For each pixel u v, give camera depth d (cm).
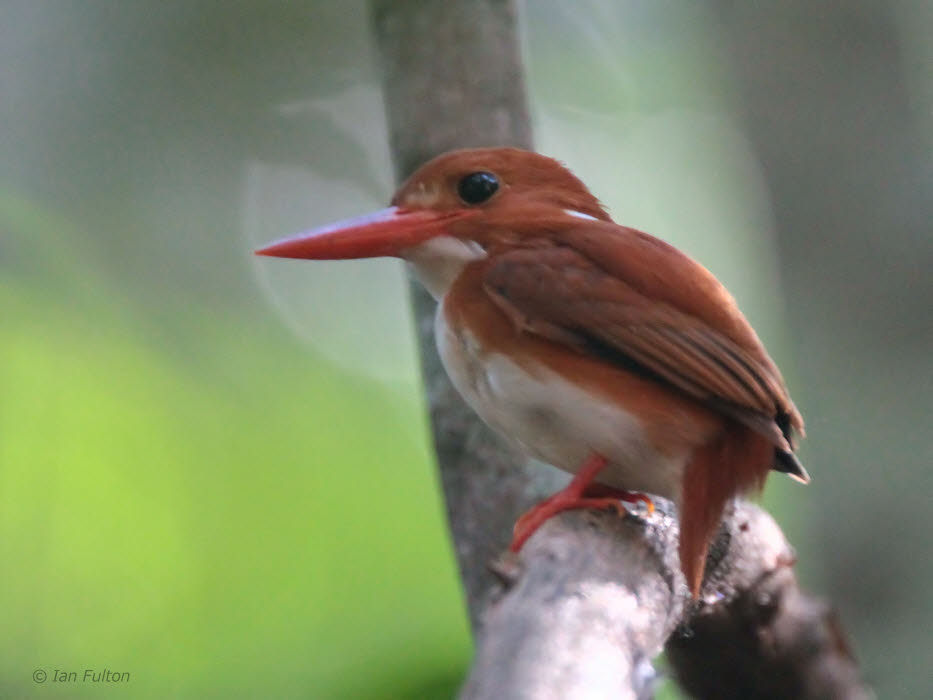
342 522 868
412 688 817
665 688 660
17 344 810
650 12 1389
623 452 559
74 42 1423
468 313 583
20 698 780
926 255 868
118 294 897
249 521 849
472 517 669
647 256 582
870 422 867
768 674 578
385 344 1218
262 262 1377
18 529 774
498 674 357
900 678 840
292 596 825
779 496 1014
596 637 383
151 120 1423
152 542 796
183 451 836
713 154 1396
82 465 784
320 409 947
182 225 1397
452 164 623
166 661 794
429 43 710
